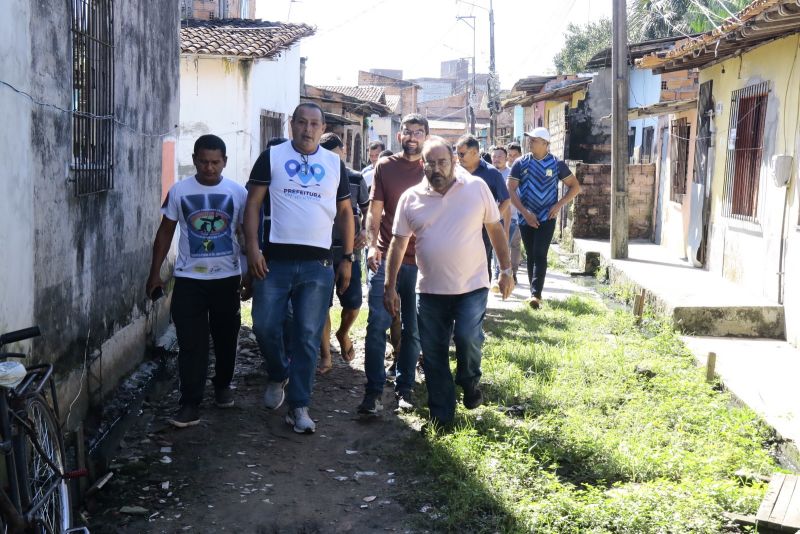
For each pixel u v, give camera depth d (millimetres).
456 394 6875
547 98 27203
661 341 9000
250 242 5809
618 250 14969
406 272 6422
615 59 14828
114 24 6902
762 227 10484
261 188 5891
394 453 5680
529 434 5855
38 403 3873
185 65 17875
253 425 6254
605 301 12500
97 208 6438
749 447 5914
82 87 6082
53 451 4043
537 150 10703
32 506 3627
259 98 19031
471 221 5766
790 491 4910
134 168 7746
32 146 4914
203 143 6098
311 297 5996
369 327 6422
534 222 10688
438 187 5668
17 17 4645
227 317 6379
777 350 8938
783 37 9789
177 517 4742
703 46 10922
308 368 6098
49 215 5238
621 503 4668
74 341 5812
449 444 5641
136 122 7828
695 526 4516
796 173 9336
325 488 5191
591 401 6801
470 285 5836
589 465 5449
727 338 9633
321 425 6305
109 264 6820
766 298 10266
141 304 8078
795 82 9414
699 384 7250
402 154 6750
